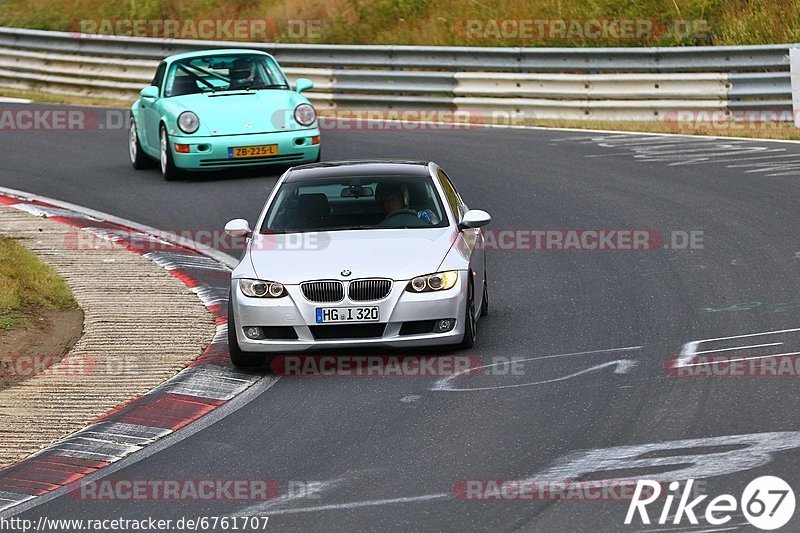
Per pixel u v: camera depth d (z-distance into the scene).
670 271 39.84
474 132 70.94
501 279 40.62
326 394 28.94
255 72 62.81
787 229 44.44
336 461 24.16
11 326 35.22
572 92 74.12
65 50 92.12
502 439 24.77
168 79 62.31
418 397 28.14
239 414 27.88
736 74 69.88
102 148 70.69
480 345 32.62
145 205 54.62
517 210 50.91
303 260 31.61
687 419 25.23
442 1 97.25
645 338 32.25
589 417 25.83
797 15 83.50
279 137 58.91
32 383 30.45
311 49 81.81
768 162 57.75
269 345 30.70
